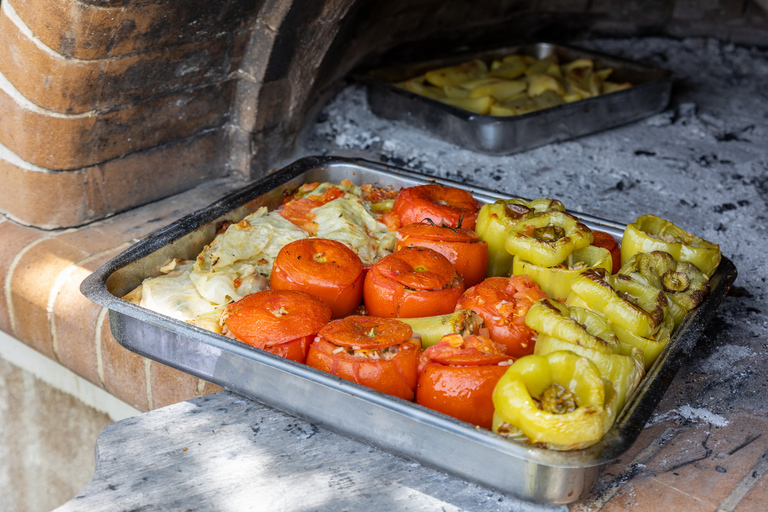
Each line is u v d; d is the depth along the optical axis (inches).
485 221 48.4
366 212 50.6
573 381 39.8
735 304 51.7
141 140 54.5
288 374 41.6
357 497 40.6
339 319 44.3
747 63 89.0
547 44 83.3
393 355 42.4
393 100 67.6
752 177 64.2
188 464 41.6
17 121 51.1
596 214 59.4
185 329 42.6
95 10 48.1
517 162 64.5
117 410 53.1
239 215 50.4
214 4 52.1
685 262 45.8
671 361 42.6
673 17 94.3
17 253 52.4
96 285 44.6
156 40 51.3
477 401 41.2
